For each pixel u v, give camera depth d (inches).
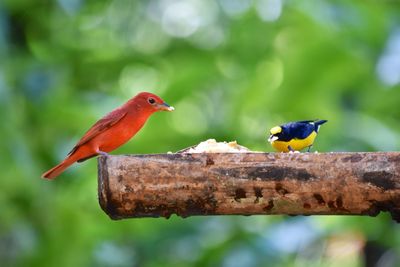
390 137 543.5
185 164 243.9
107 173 244.2
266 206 245.9
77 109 537.3
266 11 625.0
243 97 578.9
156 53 661.3
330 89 565.6
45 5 570.9
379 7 577.3
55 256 529.0
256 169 243.0
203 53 651.5
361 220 538.6
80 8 549.0
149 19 692.7
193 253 561.6
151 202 245.8
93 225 557.6
